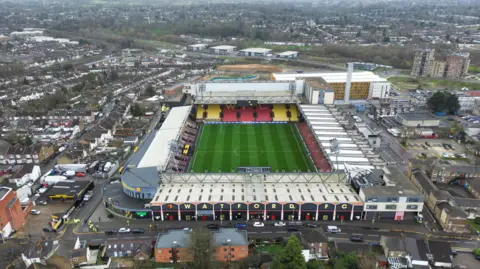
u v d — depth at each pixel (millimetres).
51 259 86438
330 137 152875
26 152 144250
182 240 90750
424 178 123750
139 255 89750
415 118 184875
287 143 165750
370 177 117438
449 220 101312
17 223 103312
